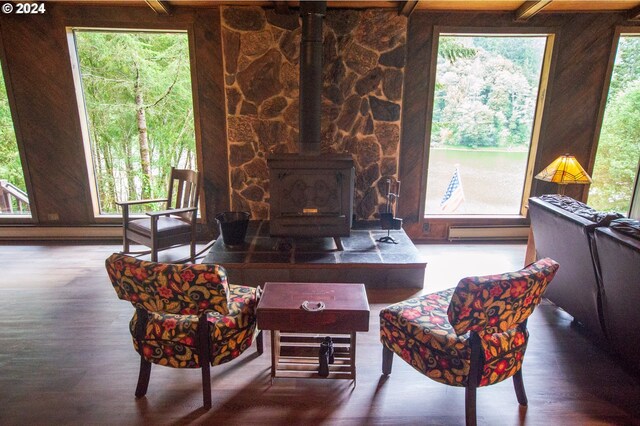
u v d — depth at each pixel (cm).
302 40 328
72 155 423
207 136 419
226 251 341
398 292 326
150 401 206
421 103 414
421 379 226
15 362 236
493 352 175
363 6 376
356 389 216
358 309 199
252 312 210
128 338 261
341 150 410
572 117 420
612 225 211
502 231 447
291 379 223
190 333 189
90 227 439
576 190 442
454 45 447
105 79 511
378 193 424
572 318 290
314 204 339
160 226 357
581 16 393
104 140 523
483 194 566
